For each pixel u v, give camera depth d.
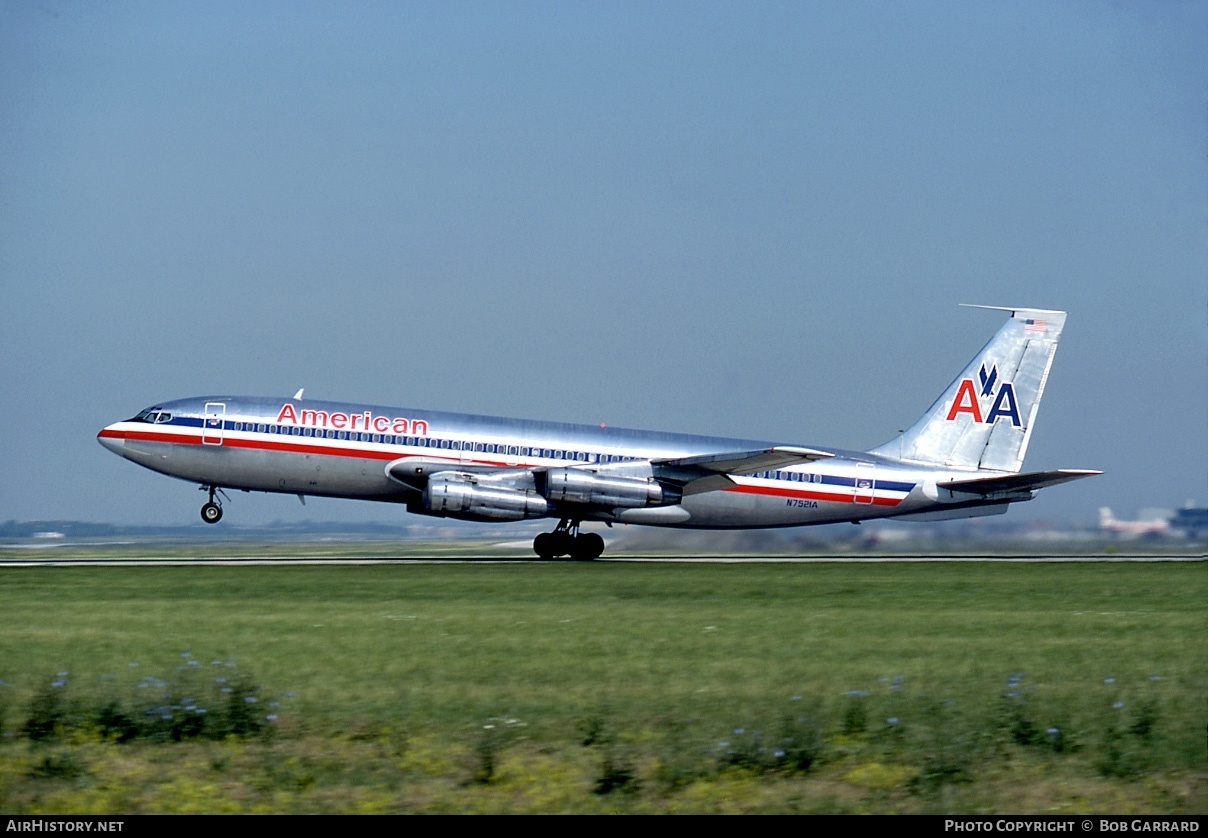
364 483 158.38
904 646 74.00
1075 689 58.53
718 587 118.69
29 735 48.56
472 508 152.12
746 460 157.50
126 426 155.62
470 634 78.69
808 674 62.88
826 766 44.94
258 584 118.62
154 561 164.38
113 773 44.22
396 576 129.62
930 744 47.47
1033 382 182.50
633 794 41.84
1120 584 126.25
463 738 48.38
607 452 163.88
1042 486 178.62
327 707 53.81
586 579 127.62
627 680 60.84
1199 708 54.00
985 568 153.00
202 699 51.88
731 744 46.06
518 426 163.25
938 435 181.00
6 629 81.00
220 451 155.38
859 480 174.12
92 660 67.00
